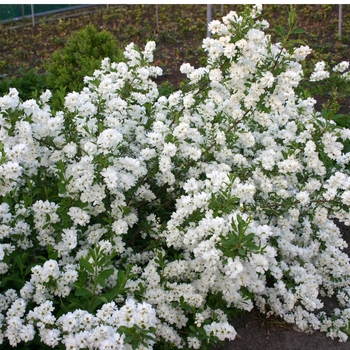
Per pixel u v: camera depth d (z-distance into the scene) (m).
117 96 4.59
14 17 12.88
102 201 3.79
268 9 11.73
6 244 3.30
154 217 4.00
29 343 3.00
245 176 4.14
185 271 3.57
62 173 3.55
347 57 9.32
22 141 3.56
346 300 4.06
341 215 3.91
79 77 7.32
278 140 4.67
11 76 8.94
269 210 4.04
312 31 10.53
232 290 3.31
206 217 3.27
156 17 11.17
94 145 3.53
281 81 3.92
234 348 3.64
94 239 3.62
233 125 4.31
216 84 4.37
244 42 3.78
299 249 3.92
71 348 2.67
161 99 4.72
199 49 9.48
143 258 3.90
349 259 4.11
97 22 12.05
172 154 3.78
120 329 2.64
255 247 2.95
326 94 7.59
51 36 11.30
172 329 3.33
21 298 3.07
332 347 3.70
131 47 4.77
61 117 3.79
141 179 4.11
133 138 4.43
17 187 3.73
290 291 3.72
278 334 3.79
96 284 3.01
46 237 3.55
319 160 4.19
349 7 11.69
